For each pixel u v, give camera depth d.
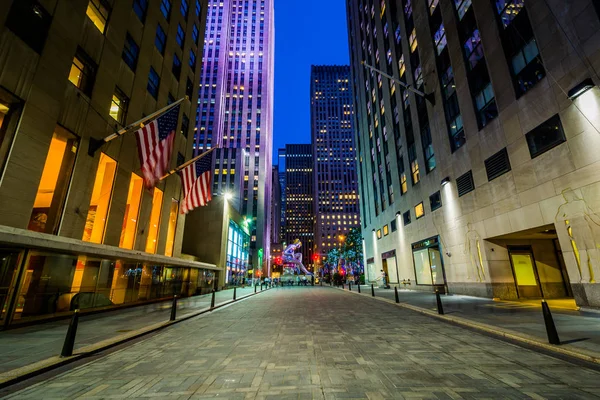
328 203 153.50
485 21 17.61
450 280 21.36
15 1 12.80
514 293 16.83
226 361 6.12
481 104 18.20
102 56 18.09
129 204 21.11
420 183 26.56
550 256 17.88
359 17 50.06
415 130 27.59
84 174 16.16
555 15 12.85
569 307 12.27
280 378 5.01
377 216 41.41
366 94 46.38
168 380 5.04
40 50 13.83
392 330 9.09
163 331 9.92
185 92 30.59
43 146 13.56
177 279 25.02
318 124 165.88
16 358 6.29
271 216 147.00
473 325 9.24
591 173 11.24
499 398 4.02
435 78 23.81
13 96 12.52
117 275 17.14
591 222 11.16
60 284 13.00
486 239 17.59
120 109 20.00
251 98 114.75
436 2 24.20
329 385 4.63
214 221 40.41
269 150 133.25
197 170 22.47
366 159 46.84
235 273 49.91
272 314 13.66
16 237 10.11
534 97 14.04
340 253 84.62
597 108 11.07
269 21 132.88
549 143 13.19
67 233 14.97
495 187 16.75
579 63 11.84
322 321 11.17
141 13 22.92
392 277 35.16
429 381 4.72
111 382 5.01
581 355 5.65
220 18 116.88
